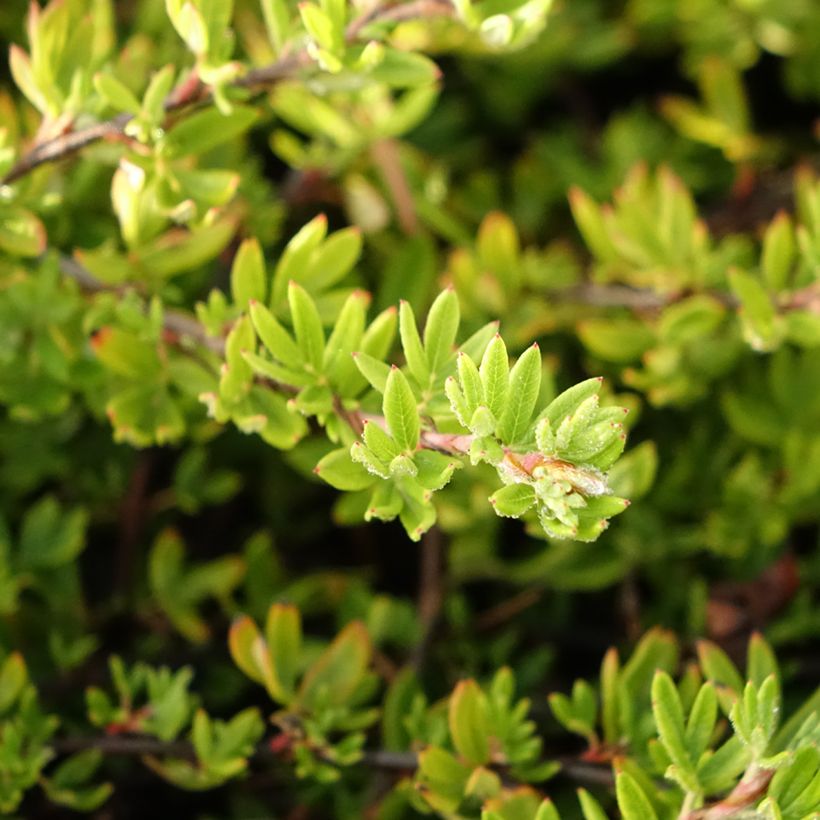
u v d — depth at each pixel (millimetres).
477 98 663
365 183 562
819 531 552
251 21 581
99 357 456
